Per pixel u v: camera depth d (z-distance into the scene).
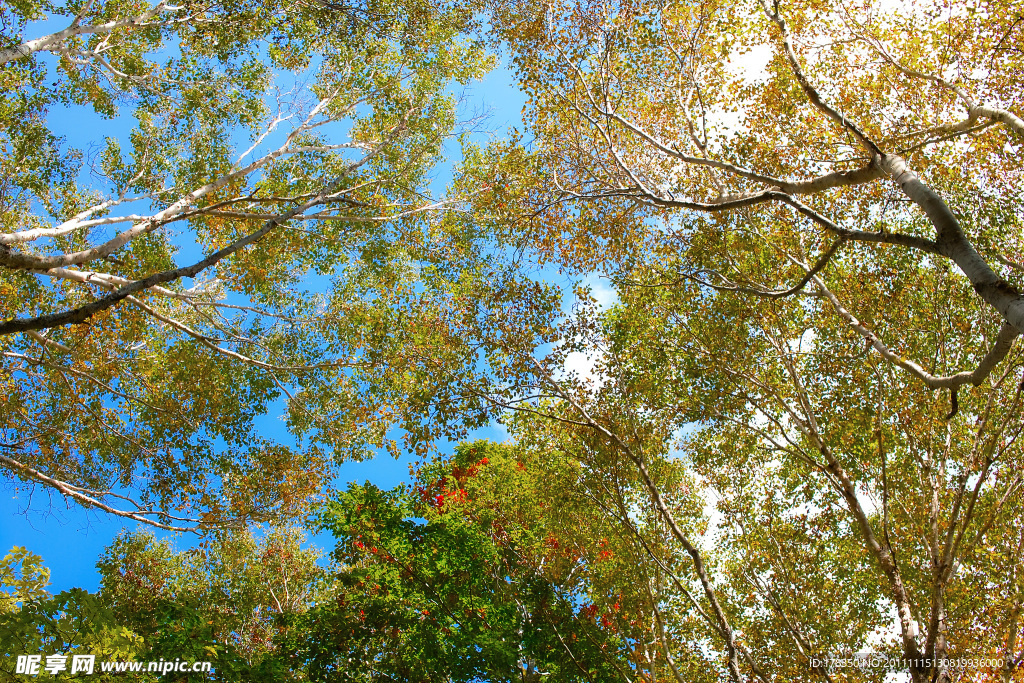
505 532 13.03
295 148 16.20
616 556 11.75
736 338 11.13
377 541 12.51
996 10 9.15
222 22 13.63
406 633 11.18
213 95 16.22
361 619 10.95
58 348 12.27
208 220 13.51
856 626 11.12
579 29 10.58
